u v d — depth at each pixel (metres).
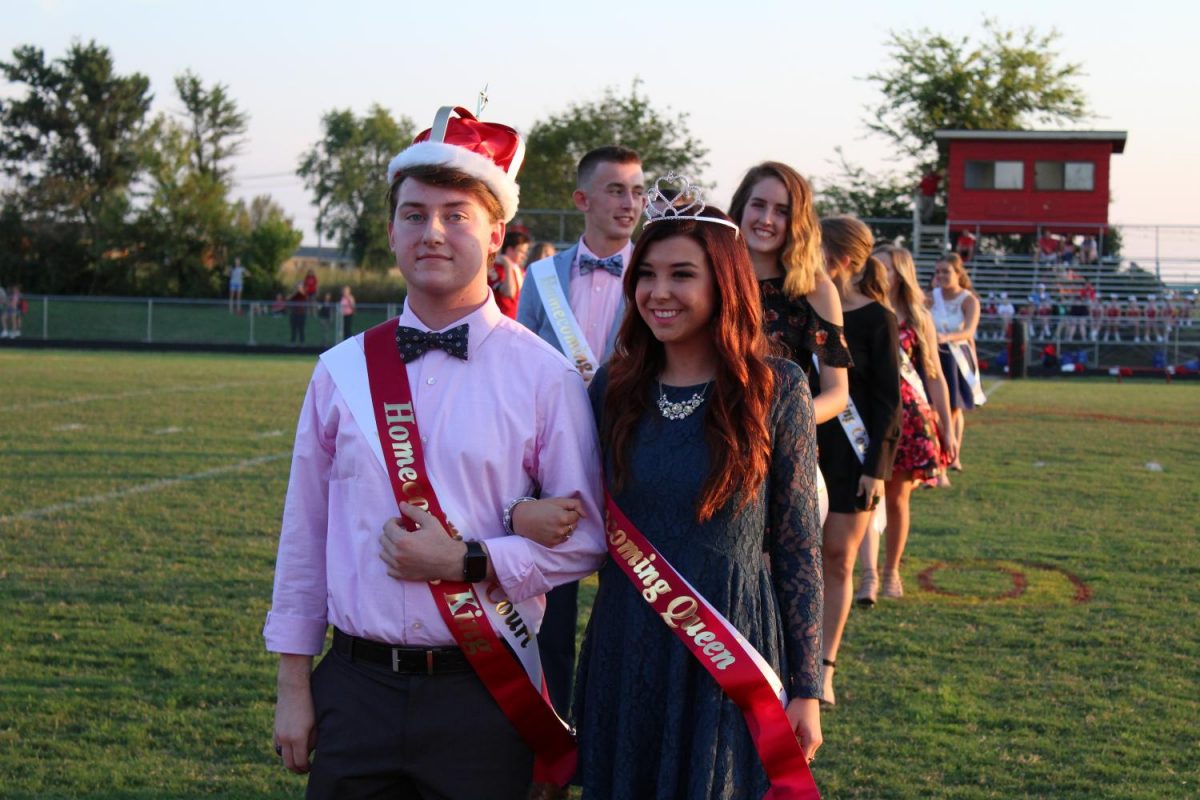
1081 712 4.80
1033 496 10.02
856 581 6.91
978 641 5.76
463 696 2.62
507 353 2.68
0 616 5.82
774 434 2.70
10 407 15.45
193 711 4.65
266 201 69.69
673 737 2.61
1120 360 31.31
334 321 34.03
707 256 2.65
